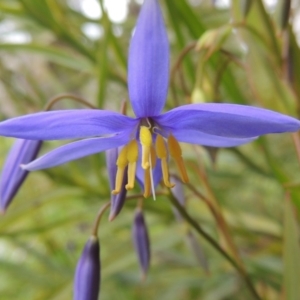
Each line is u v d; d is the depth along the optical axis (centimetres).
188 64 8
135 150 5
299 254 6
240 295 10
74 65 9
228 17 9
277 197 12
